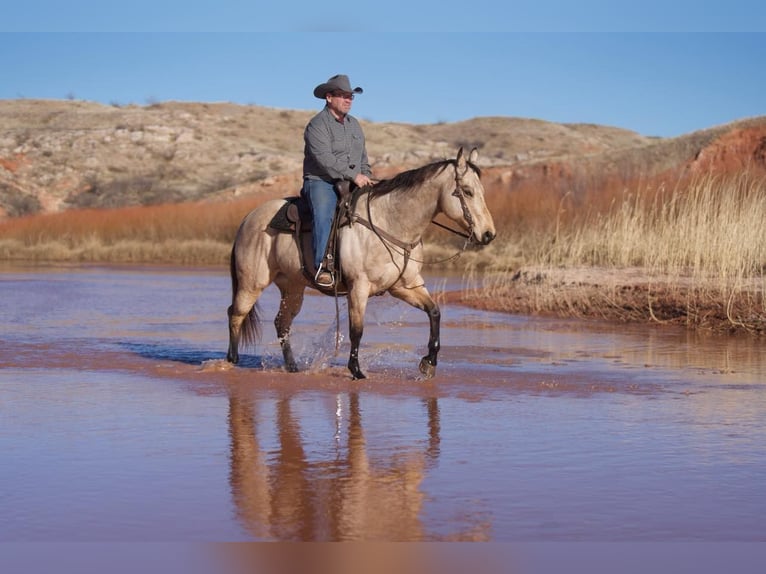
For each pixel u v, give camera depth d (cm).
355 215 1110
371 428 870
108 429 865
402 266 1106
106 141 8762
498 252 3606
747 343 1496
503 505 634
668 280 1925
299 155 9006
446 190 1072
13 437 831
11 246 4672
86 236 4856
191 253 4322
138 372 1196
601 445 802
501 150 10312
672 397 1026
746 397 1026
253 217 1197
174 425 882
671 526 592
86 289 2605
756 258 2002
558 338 1559
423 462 746
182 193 7662
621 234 2317
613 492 664
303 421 901
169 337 1579
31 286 2702
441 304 2164
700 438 828
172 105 10412
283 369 1219
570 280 2072
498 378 1145
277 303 2228
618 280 2017
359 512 620
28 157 8338
